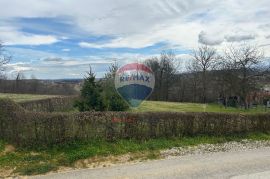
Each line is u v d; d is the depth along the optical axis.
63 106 30.58
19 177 12.98
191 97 80.62
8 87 74.88
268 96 58.38
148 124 18.67
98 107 21.56
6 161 14.55
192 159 15.98
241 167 14.56
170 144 18.36
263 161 15.81
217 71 62.59
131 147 17.11
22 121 16.14
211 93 74.75
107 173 13.42
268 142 21.17
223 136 21.17
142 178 12.70
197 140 19.75
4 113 17.09
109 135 17.47
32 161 14.71
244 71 52.94
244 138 21.62
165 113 19.27
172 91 81.88
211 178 12.84
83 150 15.99
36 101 26.64
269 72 53.28
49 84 67.88
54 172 13.71
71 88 58.50
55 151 15.74
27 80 74.25
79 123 16.77
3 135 17.12
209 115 20.92
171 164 14.91
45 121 16.09
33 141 16.03
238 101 56.44
